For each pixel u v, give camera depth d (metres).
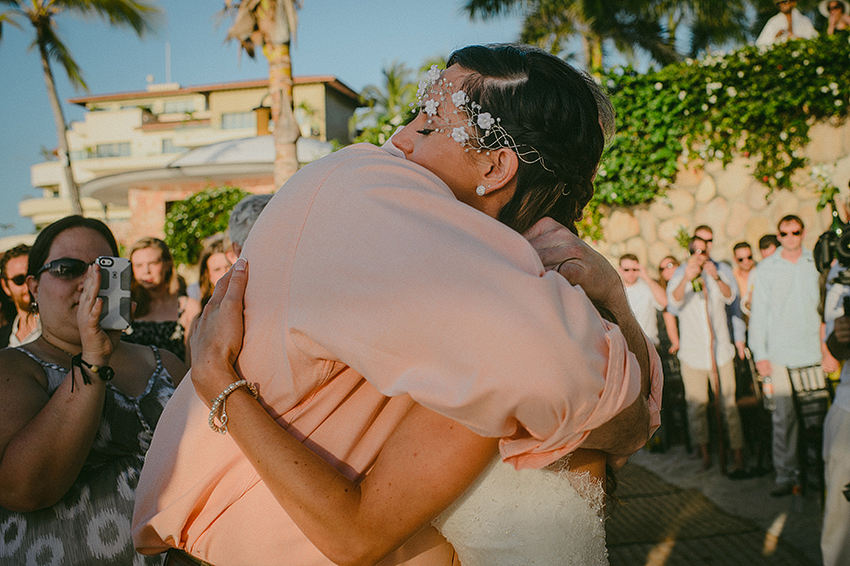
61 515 1.59
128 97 38.44
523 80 0.96
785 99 6.23
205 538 0.99
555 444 0.79
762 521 4.17
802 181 6.32
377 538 0.84
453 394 0.73
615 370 0.77
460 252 0.77
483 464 0.84
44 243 1.73
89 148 37.62
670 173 6.63
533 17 14.93
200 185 13.70
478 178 0.98
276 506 0.94
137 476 1.70
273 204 0.94
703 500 4.65
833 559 2.83
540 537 0.91
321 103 30.05
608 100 1.08
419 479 0.82
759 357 4.93
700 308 5.43
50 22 16.80
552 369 0.72
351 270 0.79
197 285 4.05
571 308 0.78
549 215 1.05
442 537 1.00
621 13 15.23
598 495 0.99
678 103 6.48
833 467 2.83
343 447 0.91
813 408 4.64
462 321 0.73
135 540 1.09
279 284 0.88
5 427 1.51
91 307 1.51
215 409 0.90
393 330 0.75
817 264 3.55
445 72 1.01
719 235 6.60
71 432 1.47
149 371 1.90
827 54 6.13
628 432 0.93
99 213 38.31
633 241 6.96
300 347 0.85
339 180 0.87
